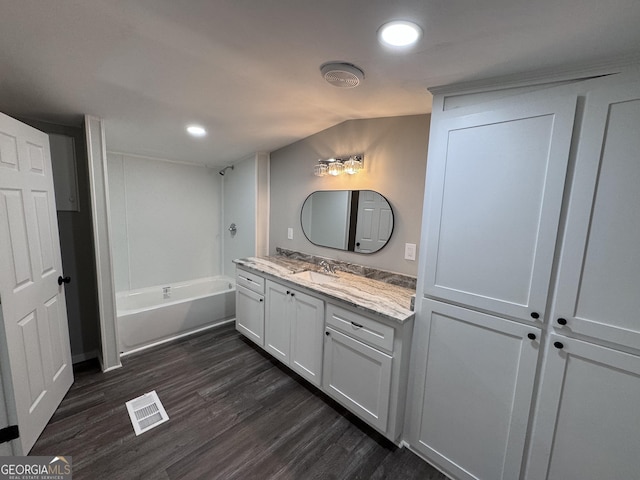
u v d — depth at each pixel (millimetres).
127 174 3205
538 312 1199
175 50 1263
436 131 1465
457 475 1499
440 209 1455
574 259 1106
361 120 2316
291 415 1937
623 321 1030
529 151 1178
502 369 1316
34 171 1713
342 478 1509
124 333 2617
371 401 1744
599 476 1124
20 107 1896
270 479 1488
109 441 1682
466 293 1393
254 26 1062
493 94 1301
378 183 2258
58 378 1946
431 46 1074
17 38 1156
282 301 2350
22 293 1571
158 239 3498
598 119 1028
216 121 2221
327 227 2666
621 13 794
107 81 1555
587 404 1126
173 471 1513
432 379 1553
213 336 3031
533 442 1265
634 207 985
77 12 1012
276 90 1676
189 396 2100
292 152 2955
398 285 2133
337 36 1081
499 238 1277
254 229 3336
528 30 917
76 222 2404
